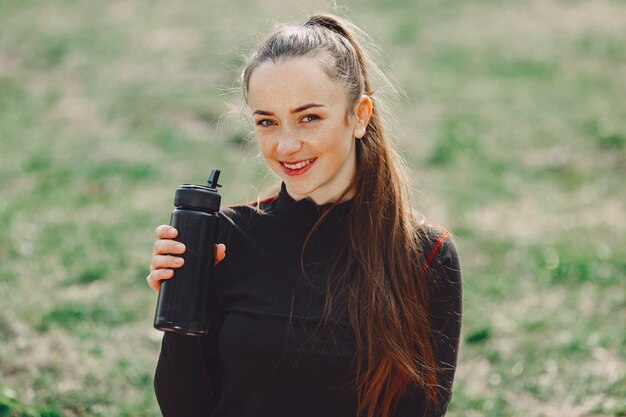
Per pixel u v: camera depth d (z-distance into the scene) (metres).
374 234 1.94
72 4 15.03
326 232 1.98
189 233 1.82
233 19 13.98
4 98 10.90
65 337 4.82
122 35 13.38
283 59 1.86
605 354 4.71
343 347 1.88
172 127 9.93
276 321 1.91
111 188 8.05
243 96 2.18
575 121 9.72
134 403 4.09
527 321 5.16
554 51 12.41
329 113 1.86
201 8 14.75
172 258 1.81
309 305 1.91
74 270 5.89
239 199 7.61
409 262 1.94
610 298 5.48
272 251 1.99
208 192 1.85
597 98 10.53
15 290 5.47
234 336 1.92
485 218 7.20
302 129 1.86
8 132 9.59
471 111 10.16
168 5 14.99
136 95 10.91
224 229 2.04
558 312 5.33
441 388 1.96
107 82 11.48
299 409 1.91
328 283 1.92
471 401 4.25
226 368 1.95
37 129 9.78
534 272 5.98
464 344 4.95
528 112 10.09
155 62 12.21
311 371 1.89
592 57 12.10
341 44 1.94
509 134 9.43
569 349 4.78
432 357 1.94
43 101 10.80
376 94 2.15
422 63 11.98
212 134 9.69
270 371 1.91
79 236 6.63
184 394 1.95
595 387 4.33
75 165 8.60
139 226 6.98
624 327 5.05
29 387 4.17
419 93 10.73
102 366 4.46
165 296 1.81
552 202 7.59
